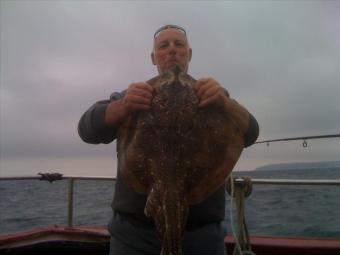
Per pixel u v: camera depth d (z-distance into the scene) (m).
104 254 1.78
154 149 0.98
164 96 1.02
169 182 0.93
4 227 4.23
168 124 0.99
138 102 1.01
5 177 1.90
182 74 1.08
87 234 1.78
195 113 1.01
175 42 1.23
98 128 1.11
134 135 1.02
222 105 1.03
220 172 0.99
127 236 1.13
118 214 1.17
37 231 1.84
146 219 1.11
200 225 1.12
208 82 1.03
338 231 3.21
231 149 1.01
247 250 1.27
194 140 0.98
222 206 1.16
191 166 0.97
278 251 1.68
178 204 0.91
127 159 1.00
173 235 0.88
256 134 1.15
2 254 1.70
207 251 1.11
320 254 1.65
